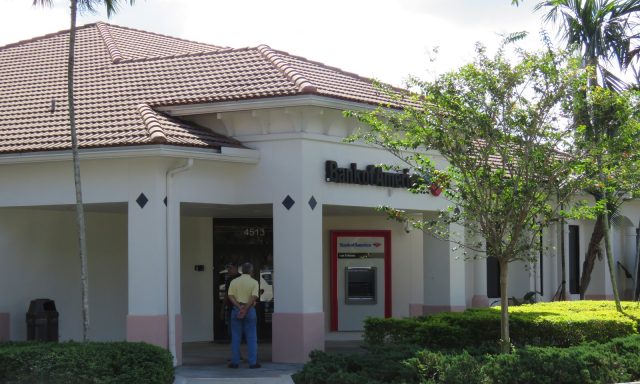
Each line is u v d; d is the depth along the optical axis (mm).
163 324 18094
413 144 15734
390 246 25375
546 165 15172
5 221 20719
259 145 19656
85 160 18781
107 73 23312
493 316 18500
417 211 22875
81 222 15688
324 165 19625
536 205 15406
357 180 20234
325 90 19562
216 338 24000
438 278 23734
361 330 25125
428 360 14844
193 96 20234
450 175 15844
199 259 23891
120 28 27844
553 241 29984
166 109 20250
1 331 20500
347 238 25328
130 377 14031
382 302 25250
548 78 15320
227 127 20016
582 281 26016
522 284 29125
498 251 15648
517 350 15445
